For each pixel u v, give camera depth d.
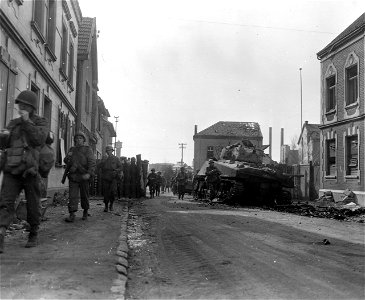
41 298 3.66
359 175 18.47
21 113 5.58
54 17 13.31
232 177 18.12
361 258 6.08
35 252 5.55
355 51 19.05
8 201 5.50
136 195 23.52
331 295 4.18
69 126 17.22
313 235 8.49
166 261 5.79
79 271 4.62
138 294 4.21
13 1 8.83
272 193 18.22
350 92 19.86
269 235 8.32
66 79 15.59
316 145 48.91
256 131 59.78
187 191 33.03
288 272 5.15
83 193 9.42
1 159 5.62
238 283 4.64
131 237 7.91
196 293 4.25
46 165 6.01
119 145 47.91
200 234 8.37
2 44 8.16
